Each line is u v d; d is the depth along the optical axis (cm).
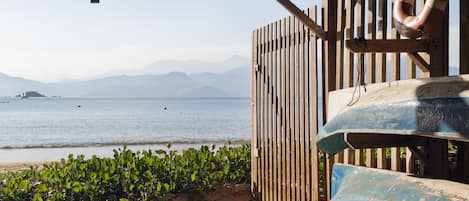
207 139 3475
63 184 820
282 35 716
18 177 899
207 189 873
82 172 863
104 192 819
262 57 798
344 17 573
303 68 649
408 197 353
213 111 9656
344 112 422
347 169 441
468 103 314
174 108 11744
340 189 430
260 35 805
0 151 2573
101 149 2672
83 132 4234
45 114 8250
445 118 328
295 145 679
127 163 888
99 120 6212
